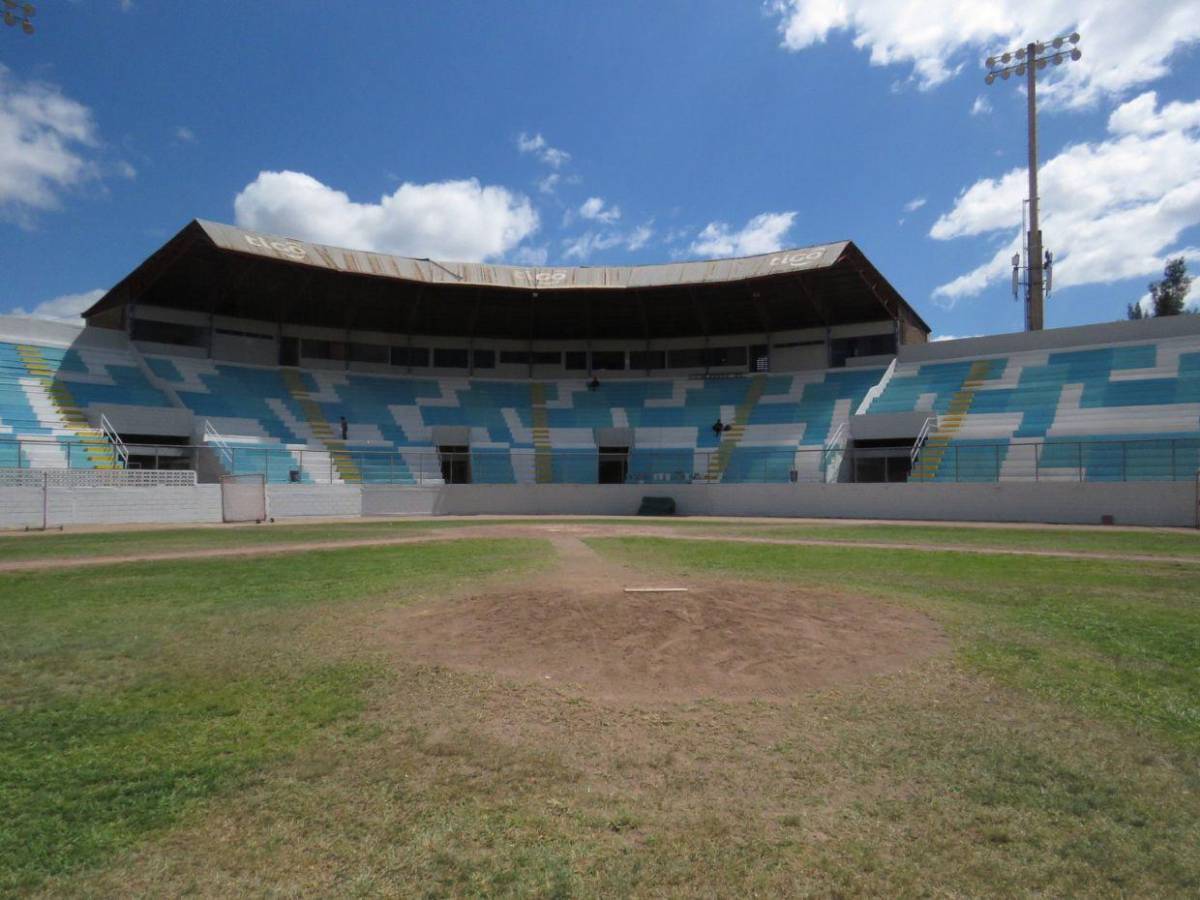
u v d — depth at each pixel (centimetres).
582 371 5594
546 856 421
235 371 4678
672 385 5359
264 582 1448
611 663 815
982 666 815
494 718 650
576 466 4738
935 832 450
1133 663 830
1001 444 3616
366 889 390
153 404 4100
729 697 706
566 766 548
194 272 4388
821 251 4672
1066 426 3691
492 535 2708
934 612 1118
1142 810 479
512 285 4947
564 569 1636
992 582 1453
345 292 4866
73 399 3800
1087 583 1445
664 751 576
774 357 5297
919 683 752
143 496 3266
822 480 4162
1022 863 414
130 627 1028
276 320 4972
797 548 2197
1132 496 3133
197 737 610
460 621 1036
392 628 1008
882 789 510
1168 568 1689
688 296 5078
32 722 647
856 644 901
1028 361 4262
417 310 5188
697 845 434
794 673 780
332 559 1869
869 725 633
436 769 543
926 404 4262
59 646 919
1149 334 4025
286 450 4100
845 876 401
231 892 388
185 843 440
